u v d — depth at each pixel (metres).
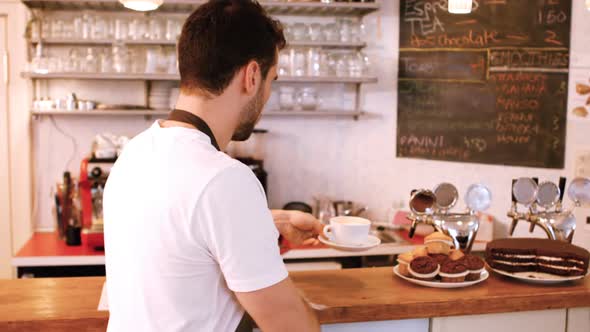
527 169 3.31
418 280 1.70
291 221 1.70
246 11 1.15
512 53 3.29
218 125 1.16
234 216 1.04
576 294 1.67
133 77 3.16
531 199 1.97
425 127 3.55
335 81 3.30
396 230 3.41
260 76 1.18
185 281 1.07
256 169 3.38
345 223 1.73
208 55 1.11
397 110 3.61
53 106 3.27
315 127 3.66
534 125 3.27
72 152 3.51
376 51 3.58
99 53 3.32
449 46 3.43
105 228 1.17
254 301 1.07
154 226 1.05
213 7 1.14
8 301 1.58
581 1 3.10
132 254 1.08
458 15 3.39
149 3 1.96
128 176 1.11
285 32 3.32
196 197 1.03
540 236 3.28
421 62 3.52
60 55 3.41
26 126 3.41
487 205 1.92
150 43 3.21
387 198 3.69
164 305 1.07
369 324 1.61
